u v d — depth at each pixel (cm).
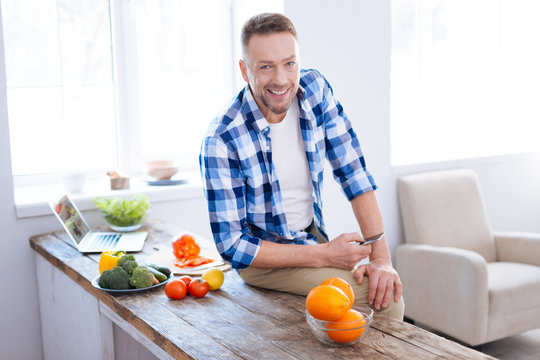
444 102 398
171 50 318
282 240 190
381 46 327
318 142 193
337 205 324
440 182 334
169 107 323
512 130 414
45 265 251
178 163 312
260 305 174
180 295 180
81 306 217
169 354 155
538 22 412
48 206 264
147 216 282
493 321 285
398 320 170
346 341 144
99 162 310
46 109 295
